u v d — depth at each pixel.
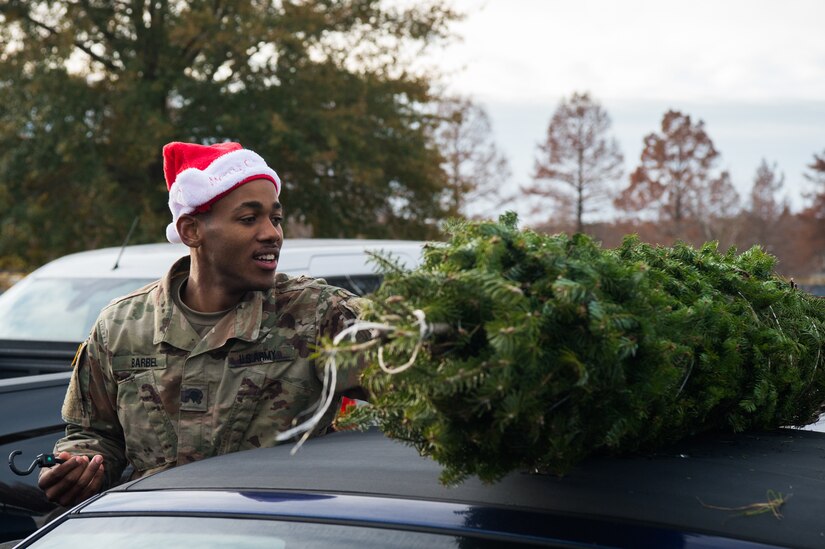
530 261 1.46
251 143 19.14
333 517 1.62
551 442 1.44
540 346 1.35
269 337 2.37
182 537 1.71
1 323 5.11
